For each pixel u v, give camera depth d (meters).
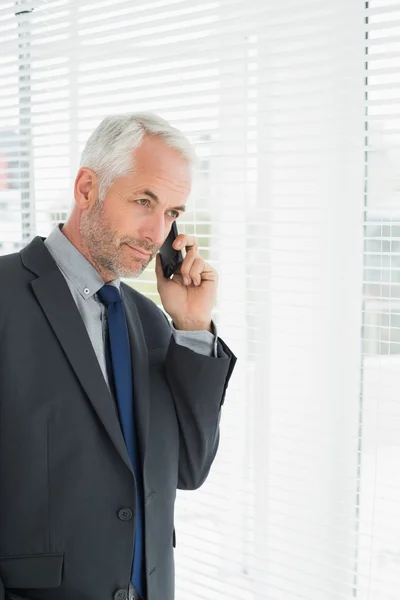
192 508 1.74
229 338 1.60
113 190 1.14
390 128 1.41
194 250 1.33
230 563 1.70
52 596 1.10
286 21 1.46
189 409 1.27
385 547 1.50
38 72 1.83
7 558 1.08
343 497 1.53
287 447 1.58
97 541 1.11
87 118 1.74
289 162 1.52
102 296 1.21
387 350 1.46
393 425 1.46
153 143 1.13
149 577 1.19
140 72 1.72
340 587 1.55
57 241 1.20
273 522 1.58
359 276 1.48
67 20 1.74
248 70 1.48
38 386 1.08
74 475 1.09
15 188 2.01
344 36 1.40
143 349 1.28
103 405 1.11
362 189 1.45
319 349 1.53
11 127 1.92
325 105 1.38
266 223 1.49
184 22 1.63
